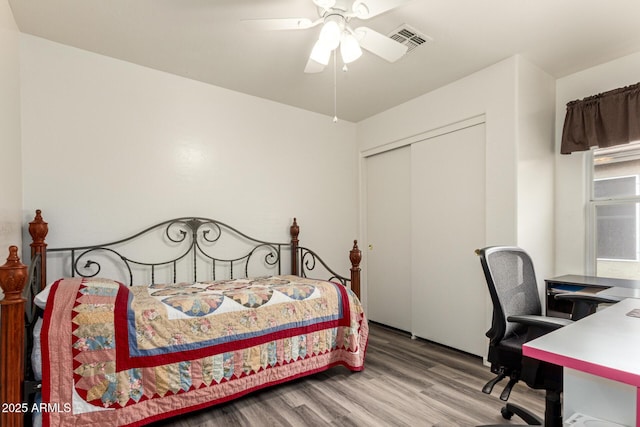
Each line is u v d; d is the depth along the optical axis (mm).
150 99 2619
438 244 3014
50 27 2094
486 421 1799
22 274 1271
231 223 3002
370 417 1839
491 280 1541
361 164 3885
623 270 2527
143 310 1701
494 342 1533
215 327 1864
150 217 2607
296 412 1895
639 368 752
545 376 1394
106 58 2441
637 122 2289
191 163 2801
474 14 1956
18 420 1259
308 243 3510
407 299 3387
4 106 1759
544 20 2014
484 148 2662
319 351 2266
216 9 1922
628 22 2031
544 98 2676
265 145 3221
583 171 2678
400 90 3027
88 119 2371
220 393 1855
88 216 2363
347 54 1837
